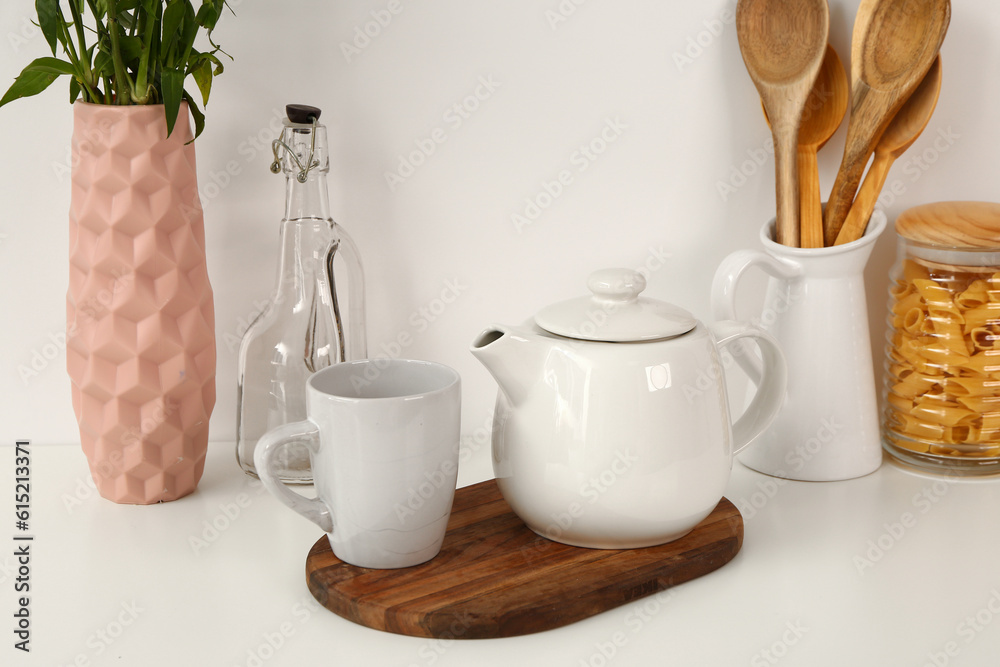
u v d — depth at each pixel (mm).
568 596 503
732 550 572
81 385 631
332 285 677
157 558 582
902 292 713
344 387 565
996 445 699
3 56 696
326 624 507
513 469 555
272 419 684
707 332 562
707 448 541
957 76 742
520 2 721
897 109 665
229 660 470
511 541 579
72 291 626
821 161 764
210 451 771
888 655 471
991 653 473
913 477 712
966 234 651
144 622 506
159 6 603
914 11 645
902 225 690
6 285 739
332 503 524
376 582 522
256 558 584
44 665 464
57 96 708
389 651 479
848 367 689
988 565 567
